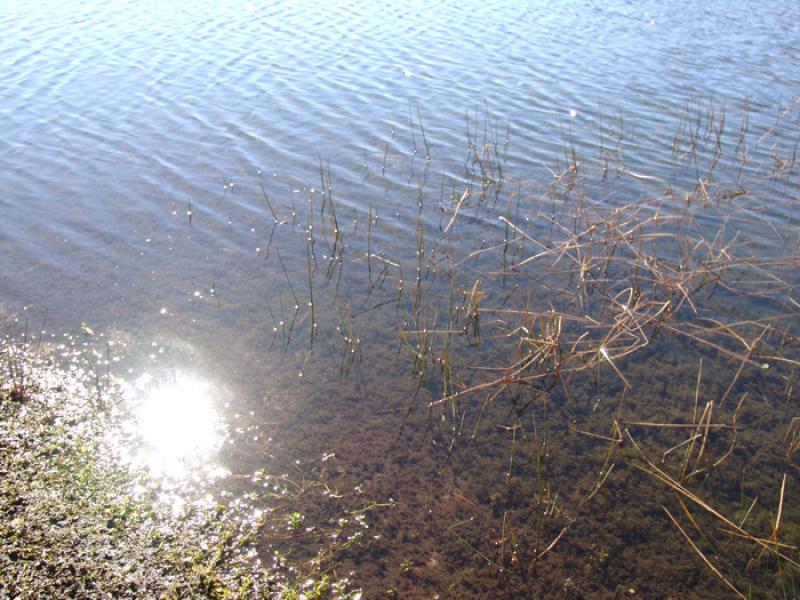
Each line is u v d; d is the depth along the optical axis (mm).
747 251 9367
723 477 6316
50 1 19500
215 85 14234
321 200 10625
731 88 13867
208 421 6703
